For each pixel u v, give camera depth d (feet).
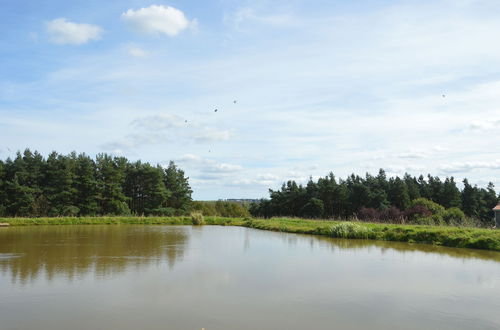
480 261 53.01
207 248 66.90
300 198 200.54
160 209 188.65
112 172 176.96
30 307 30.27
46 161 179.52
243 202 265.95
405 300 33.01
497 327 26.76
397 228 84.17
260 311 29.60
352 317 28.48
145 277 41.47
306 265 49.37
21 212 158.81
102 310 29.55
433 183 209.56
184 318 27.78
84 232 102.63
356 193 181.06
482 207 197.77
